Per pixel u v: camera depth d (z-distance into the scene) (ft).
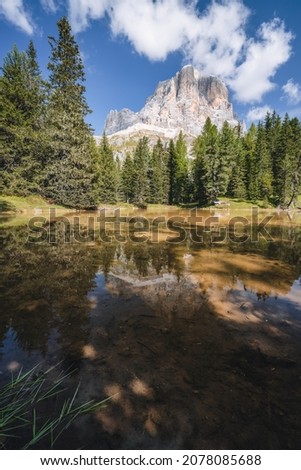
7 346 10.54
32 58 96.32
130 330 11.93
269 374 9.30
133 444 6.70
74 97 92.48
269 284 18.33
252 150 185.88
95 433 6.94
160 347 10.70
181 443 6.75
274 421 7.41
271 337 11.62
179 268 22.03
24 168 83.35
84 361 9.73
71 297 15.49
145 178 176.14
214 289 17.24
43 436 6.81
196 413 7.60
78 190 92.17
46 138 86.74
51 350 10.34
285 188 147.64
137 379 8.89
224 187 147.54
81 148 91.81
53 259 24.32
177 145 228.02
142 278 19.27
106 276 19.57
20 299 15.07
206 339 11.34
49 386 8.48
